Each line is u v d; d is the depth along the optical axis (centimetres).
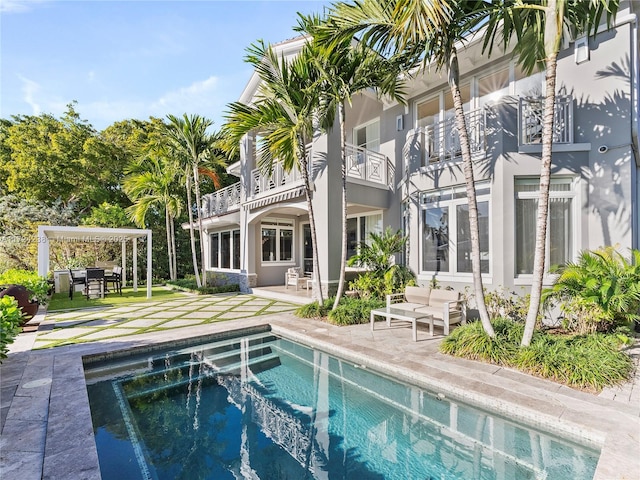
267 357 768
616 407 436
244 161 1789
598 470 314
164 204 2208
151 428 479
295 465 394
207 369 702
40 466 328
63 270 1881
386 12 655
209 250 2295
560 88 912
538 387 499
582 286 681
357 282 1199
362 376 647
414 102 1324
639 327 766
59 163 2267
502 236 852
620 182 806
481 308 653
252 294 1666
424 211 1077
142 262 2484
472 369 575
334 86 870
